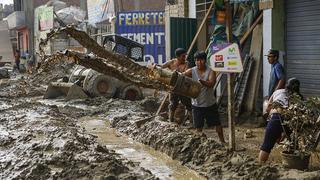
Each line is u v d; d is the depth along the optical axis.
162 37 21.50
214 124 9.67
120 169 7.28
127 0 37.94
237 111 12.77
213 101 9.59
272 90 9.82
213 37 12.73
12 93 21.11
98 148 8.73
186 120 12.12
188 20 16.14
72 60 7.46
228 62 8.30
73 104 17.23
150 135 10.08
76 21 34.38
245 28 13.71
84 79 18.84
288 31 12.48
